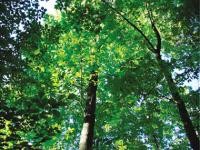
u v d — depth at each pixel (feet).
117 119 66.39
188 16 30.19
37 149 27.17
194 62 48.03
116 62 62.34
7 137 26.50
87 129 56.08
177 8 45.98
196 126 52.54
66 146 70.18
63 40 62.28
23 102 27.63
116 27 60.03
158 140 77.10
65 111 65.41
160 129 71.26
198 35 45.06
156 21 59.00
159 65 48.39
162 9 53.57
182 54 53.62
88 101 58.95
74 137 69.10
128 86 50.80
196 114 52.06
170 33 57.36
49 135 28.09
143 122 57.47
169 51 61.87
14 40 36.73
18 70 37.42
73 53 60.90
